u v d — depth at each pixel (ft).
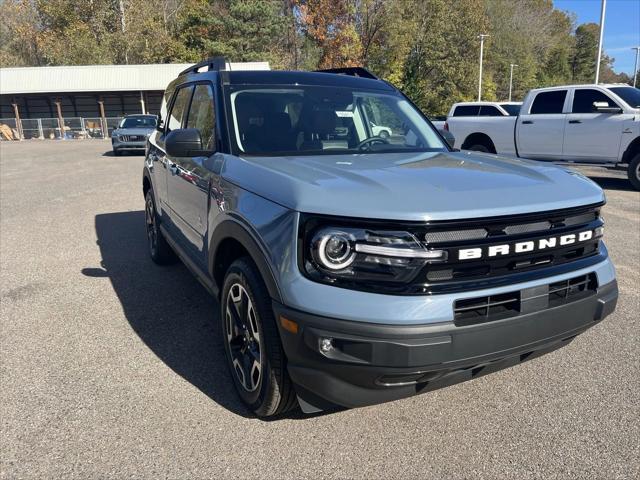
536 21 256.93
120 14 169.07
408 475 8.04
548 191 8.51
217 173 10.64
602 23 73.72
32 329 13.43
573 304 8.37
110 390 10.47
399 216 7.28
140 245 21.89
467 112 50.26
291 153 11.08
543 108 38.78
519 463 8.30
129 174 46.50
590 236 8.77
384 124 12.86
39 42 179.52
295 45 170.81
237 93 12.00
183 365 11.51
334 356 7.48
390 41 145.38
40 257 20.07
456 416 9.60
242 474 8.05
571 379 10.88
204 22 162.50
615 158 34.94
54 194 35.19
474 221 7.50
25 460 8.36
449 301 7.36
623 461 8.31
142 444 8.76
